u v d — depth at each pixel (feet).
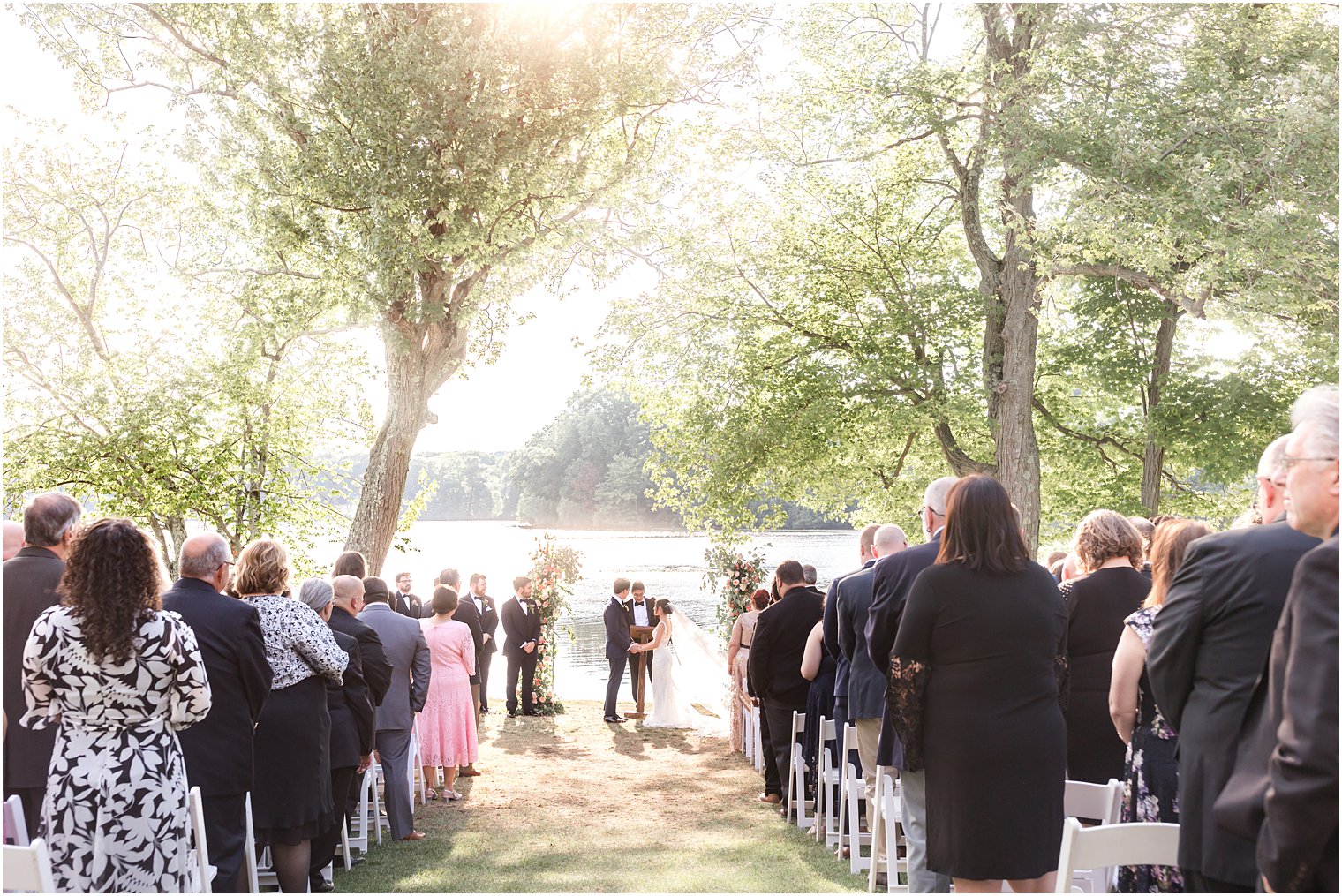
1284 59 46.32
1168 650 9.12
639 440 304.91
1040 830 11.10
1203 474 53.83
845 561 123.65
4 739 12.57
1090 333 58.80
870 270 57.26
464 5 35.78
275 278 45.44
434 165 34.88
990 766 11.08
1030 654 11.32
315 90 35.81
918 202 59.93
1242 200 39.91
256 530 47.09
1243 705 8.50
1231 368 55.11
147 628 11.18
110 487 44.50
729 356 56.75
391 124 34.37
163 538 49.60
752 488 56.49
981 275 56.65
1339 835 6.60
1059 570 21.13
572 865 20.42
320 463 51.75
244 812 13.82
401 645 23.02
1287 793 6.73
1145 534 17.43
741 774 31.09
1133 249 38.93
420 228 36.27
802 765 24.02
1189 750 8.84
